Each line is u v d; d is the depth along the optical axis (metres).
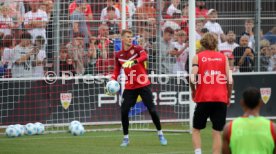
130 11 53.50
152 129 50.59
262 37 55.19
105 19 53.28
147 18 53.03
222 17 55.31
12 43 51.78
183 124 53.94
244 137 20.86
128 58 42.00
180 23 53.91
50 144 43.03
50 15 51.81
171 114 52.88
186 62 53.78
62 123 51.44
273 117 54.62
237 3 55.06
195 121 34.94
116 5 53.94
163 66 53.62
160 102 52.72
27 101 50.75
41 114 51.09
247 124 20.91
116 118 52.38
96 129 50.94
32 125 48.34
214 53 35.12
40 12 51.78
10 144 43.00
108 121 52.22
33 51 51.94
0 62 51.69
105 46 52.78
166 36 53.53
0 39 51.66
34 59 51.88
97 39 52.72
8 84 50.34
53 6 51.59
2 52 51.69
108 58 52.81
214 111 34.78
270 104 54.62
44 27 51.78
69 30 52.22
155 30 52.88
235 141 20.89
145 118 52.62
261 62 55.12
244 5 54.91
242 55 54.41
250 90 21.17
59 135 48.03
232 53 54.47
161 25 53.38
